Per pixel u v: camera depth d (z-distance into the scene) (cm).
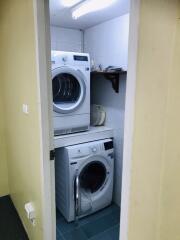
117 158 243
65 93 214
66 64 205
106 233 204
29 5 128
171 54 54
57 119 207
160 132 60
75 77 212
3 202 254
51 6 184
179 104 54
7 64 203
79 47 273
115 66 227
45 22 124
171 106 56
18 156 206
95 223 217
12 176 243
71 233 203
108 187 236
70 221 217
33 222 177
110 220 222
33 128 151
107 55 237
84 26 253
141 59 62
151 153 64
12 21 168
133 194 73
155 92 60
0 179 263
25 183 192
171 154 58
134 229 75
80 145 213
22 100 170
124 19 208
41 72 128
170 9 52
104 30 236
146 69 61
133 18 63
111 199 243
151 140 63
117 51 222
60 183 223
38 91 132
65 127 213
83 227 211
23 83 162
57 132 210
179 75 53
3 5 189
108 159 230
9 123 228
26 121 167
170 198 61
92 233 204
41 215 156
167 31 54
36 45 125
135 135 69
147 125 64
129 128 70
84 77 217
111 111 244
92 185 231
